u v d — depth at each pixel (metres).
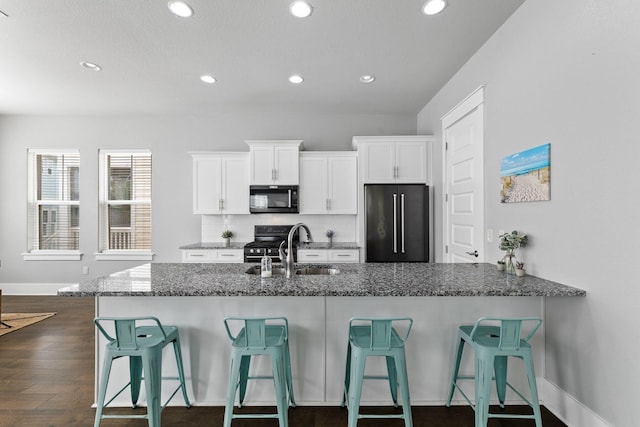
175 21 2.27
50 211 4.75
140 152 4.66
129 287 1.76
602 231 1.57
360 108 4.19
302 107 4.15
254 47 2.63
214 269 2.33
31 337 3.11
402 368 1.58
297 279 1.98
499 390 1.92
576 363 1.75
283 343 1.65
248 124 4.53
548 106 1.90
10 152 4.61
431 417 1.87
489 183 2.53
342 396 1.95
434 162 3.78
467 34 2.44
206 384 1.95
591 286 1.64
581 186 1.68
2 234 4.62
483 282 1.90
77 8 2.12
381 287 1.77
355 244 4.20
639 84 1.39
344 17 2.22
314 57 2.80
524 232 2.14
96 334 1.95
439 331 1.95
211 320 1.94
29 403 2.03
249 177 4.16
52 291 4.61
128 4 2.09
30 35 2.45
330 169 4.11
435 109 3.71
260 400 1.97
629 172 1.44
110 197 4.68
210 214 4.47
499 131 2.39
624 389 1.48
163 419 1.85
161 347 1.69
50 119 4.58
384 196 3.81
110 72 3.11
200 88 3.52
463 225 3.01
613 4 1.50
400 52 2.71
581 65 1.67
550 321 1.95
